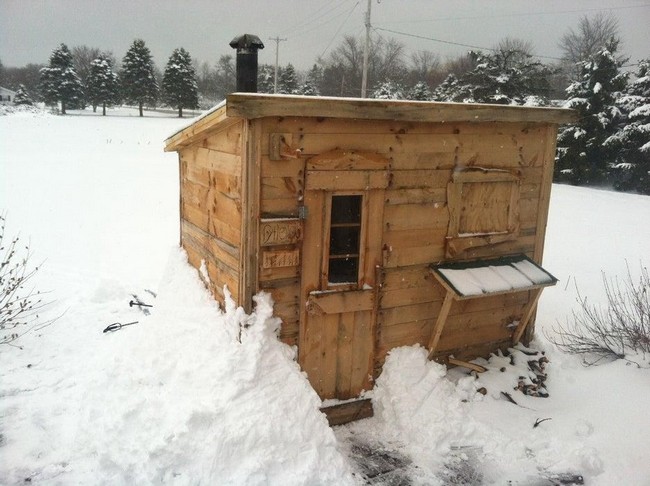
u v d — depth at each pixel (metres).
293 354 4.38
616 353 5.40
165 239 10.77
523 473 4.09
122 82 56.81
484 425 4.48
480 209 5.12
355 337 4.69
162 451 3.68
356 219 4.55
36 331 6.21
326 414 4.58
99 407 4.41
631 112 22.33
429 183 4.79
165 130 36.50
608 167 23.11
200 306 5.02
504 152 5.15
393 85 42.22
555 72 26.98
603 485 3.93
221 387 3.97
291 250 4.25
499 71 26.92
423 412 4.56
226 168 4.56
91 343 5.96
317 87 54.94
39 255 9.40
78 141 28.69
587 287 8.27
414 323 4.99
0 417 4.51
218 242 4.84
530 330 5.78
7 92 75.62
